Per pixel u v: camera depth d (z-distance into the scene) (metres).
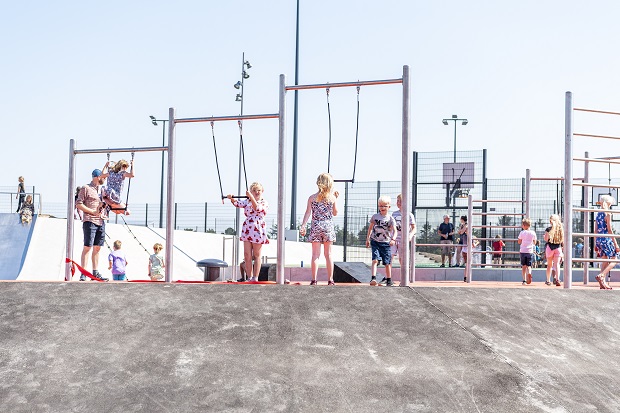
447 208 21.56
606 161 8.84
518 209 21.70
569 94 8.48
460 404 4.45
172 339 5.46
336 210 8.68
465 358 5.16
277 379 4.76
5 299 6.46
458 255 20.81
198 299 6.40
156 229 30.45
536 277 18.69
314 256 8.58
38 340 5.50
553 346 5.56
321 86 7.92
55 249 24.89
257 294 6.52
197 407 4.41
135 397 4.56
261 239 9.73
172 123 8.50
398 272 17.81
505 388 4.70
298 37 31.27
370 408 4.39
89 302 6.35
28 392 4.66
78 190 9.90
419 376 4.83
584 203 12.19
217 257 29.38
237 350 5.25
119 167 10.05
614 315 6.45
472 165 21.55
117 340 5.46
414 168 21.88
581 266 21.05
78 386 4.73
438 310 6.16
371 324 5.78
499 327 5.86
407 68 7.60
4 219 26.27
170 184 8.27
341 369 4.93
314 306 6.18
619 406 4.52
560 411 4.40
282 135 8.02
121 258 13.43
